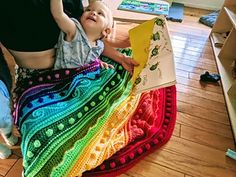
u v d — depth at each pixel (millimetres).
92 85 926
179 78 1610
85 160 848
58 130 787
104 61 1103
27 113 785
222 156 1074
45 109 795
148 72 878
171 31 2324
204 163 1030
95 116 921
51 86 873
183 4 3041
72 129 826
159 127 1136
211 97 1459
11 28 733
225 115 1324
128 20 1310
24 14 712
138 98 1198
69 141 808
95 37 964
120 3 1476
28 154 735
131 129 1057
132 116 1128
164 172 968
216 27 2209
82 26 912
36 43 792
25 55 825
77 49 861
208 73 1631
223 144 1138
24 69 883
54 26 792
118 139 982
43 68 887
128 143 1015
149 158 1014
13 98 879
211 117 1296
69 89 881
